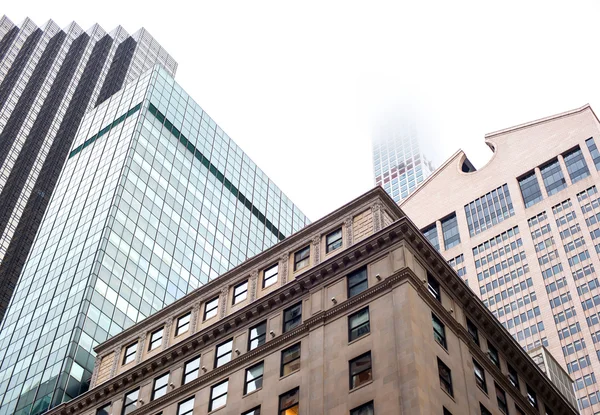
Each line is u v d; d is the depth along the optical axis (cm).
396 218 5616
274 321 5194
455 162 19988
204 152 13938
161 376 5647
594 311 14212
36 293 9988
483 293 16175
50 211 11931
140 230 10712
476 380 4897
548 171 17388
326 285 5078
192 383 5259
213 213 12988
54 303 9394
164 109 13550
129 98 13825
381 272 4841
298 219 16525
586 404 13150
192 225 12106
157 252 10775
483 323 5475
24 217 17388
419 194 19925
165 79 14300
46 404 7675
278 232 15175
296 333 4909
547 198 16775
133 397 5672
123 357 6400
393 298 4584
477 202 18225
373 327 4506
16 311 9944
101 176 11731
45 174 18562
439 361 4469
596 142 16825
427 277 5003
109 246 9894
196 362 5475
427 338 4447
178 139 13375
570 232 15738
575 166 16862
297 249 5762
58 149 19375
